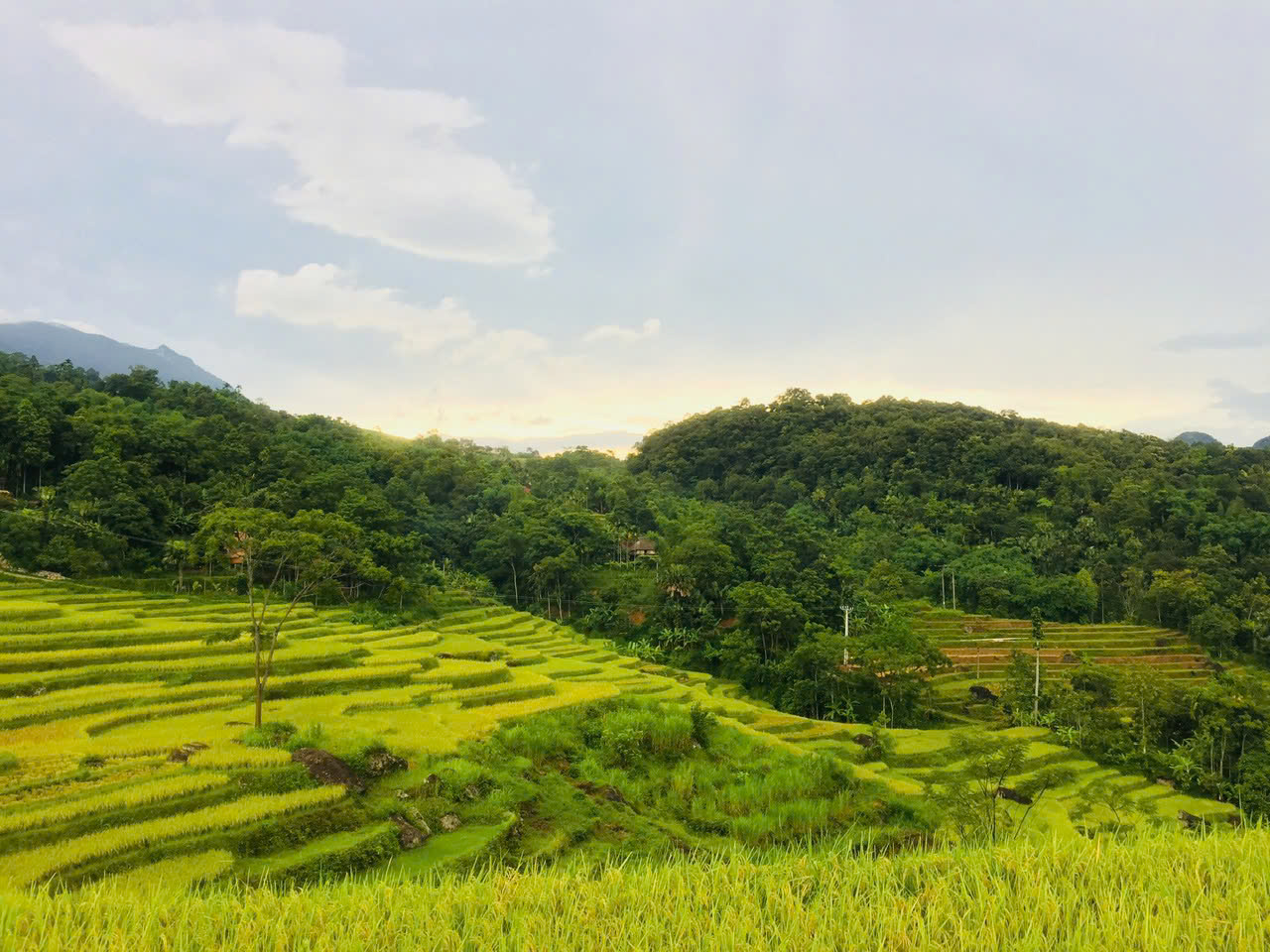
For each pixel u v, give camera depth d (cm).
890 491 13600
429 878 949
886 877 786
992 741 3369
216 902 784
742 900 724
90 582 6372
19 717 3064
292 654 4338
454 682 4238
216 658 4144
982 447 13962
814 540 9612
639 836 2709
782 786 3334
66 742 2741
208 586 6881
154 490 7681
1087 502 12194
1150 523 11350
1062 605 9450
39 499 7562
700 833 2925
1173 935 599
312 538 3731
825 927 653
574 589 9212
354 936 666
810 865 825
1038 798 3769
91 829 1973
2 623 4369
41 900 746
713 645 7519
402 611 6950
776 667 6744
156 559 7181
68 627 4538
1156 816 3753
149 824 1983
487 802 2591
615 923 682
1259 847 800
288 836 2058
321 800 2234
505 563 9569
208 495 8188
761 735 4253
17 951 636
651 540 10900
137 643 4450
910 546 11056
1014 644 8219
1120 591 9856
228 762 2427
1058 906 656
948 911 680
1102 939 615
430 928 691
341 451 12181
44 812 1981
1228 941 601
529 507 10806
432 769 2709
